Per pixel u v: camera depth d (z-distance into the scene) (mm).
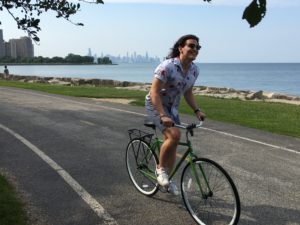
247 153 8977
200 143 9945
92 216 5418
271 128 12469
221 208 4926
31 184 6668
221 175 4863
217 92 34688
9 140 10109
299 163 8188
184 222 5242
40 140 10109
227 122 13617
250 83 74938
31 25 4562
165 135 5398
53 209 5633
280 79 94312
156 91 5215
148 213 5516
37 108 16609
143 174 6145
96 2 3883
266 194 6312
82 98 21391
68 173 7277
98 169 7547
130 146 6520
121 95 23312
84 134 10922
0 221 5035
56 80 46719
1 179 6715
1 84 33875
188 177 5289
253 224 5188
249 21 2059
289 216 5461
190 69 5336
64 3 4578
